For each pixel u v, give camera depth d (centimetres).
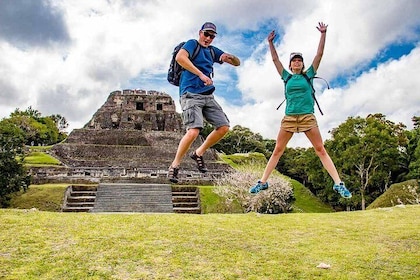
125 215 1102
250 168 3431
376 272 640
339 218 1182
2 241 767
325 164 461
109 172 3875
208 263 669
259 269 646
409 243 839
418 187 3369
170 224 970
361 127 3850
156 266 650
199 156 466
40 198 2761
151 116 5591
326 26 477
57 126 9119
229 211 2755
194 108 438
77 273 611
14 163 2709
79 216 1052
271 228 982
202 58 450
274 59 484
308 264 678
